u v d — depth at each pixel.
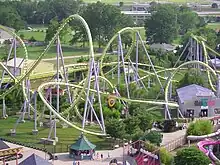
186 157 153.38
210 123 196.62
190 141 188.75
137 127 187.62
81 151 167.25
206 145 181.88
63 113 195.62
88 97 199.88
